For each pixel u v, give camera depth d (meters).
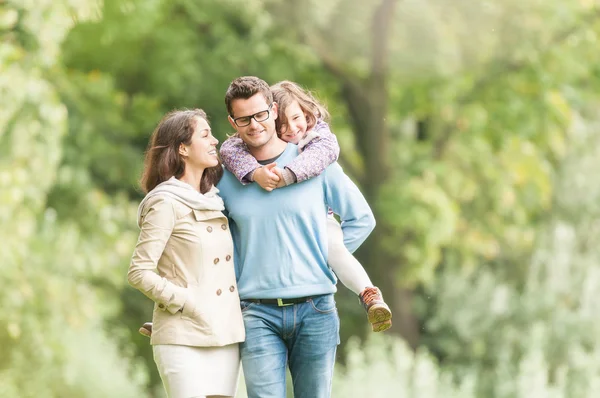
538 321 30.58
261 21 30.27
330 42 31.16
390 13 30.61
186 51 31.02
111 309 31.08
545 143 33.59
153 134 9.77
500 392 28.41
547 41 32.44
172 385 9.40
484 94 32.72
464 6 30.97
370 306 9.59
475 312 31.59
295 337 9.76
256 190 9.72
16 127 20.73
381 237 32.00
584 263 31.84
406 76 32.06
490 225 34.41
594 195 35.19
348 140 35.66
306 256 9.66
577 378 28.61
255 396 9.63
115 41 31.27
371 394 24.42
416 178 32.03
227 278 9.62
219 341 9.45
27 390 23.75
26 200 21.73
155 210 9.42
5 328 23.12
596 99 35.75
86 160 30.97
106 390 25.33
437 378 28.02
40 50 20.11
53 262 26.36
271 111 9.65
